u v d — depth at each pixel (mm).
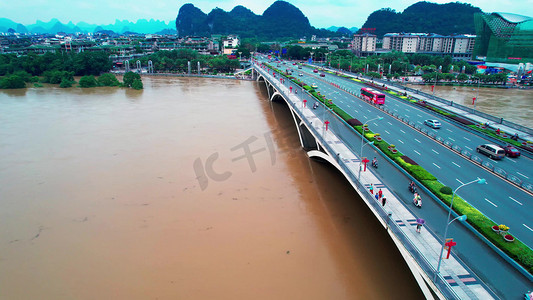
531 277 27969
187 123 94938
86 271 38031
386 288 35750
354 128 68000
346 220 48094
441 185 42781
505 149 56000
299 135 77625
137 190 56031
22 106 115875
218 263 39312
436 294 26141
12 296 34562
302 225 46781
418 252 29438
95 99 129875
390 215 34312
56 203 52031
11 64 181375
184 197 53875
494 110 111312
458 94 144125
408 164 49188
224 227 46062
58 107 114938
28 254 40781
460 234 34344
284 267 38812
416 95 105375
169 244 42562
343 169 47938
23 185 57750
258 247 42156
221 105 120062
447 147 59344
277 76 138375
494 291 26969
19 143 78062
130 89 154625
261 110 113188
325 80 136250
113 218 48031
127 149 74438
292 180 60250
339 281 36844
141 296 34562
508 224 36125
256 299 34281
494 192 43094
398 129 69625
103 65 199125
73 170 63656
